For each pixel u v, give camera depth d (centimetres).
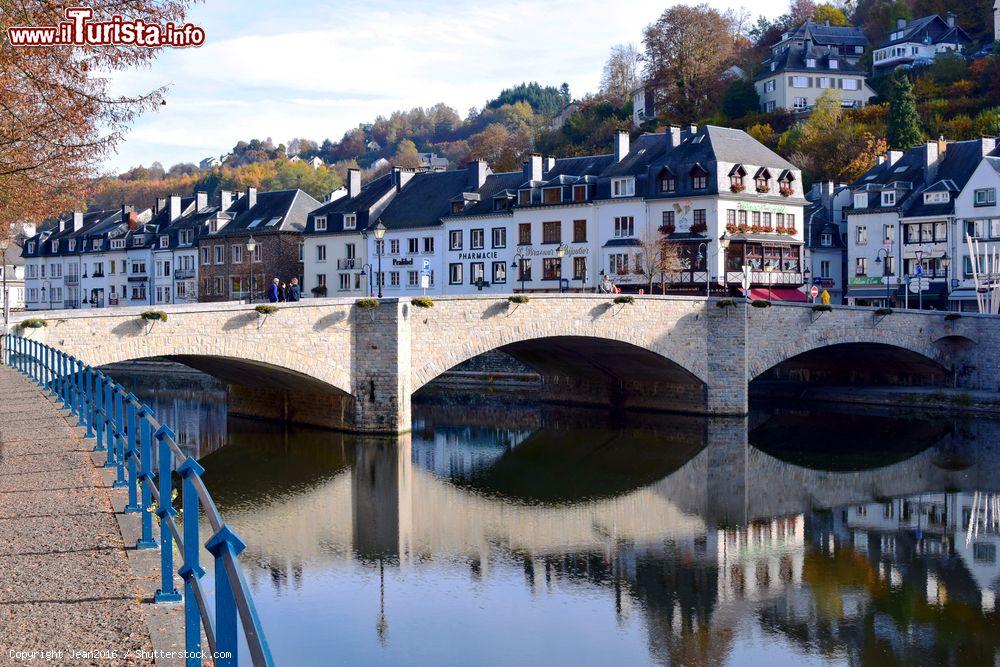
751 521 2897
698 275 6381
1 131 1898
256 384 4541
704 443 4262
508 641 1862
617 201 6619
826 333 5131
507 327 4234
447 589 2181
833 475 3612
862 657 1839
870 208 7244
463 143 18712
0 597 845
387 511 2927
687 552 2544
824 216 7894
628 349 4747
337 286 7938
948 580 2323
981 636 1952
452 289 7338
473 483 3381
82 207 2455
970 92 9188
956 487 3400
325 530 2688
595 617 2022
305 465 3562
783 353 5006
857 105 10169
